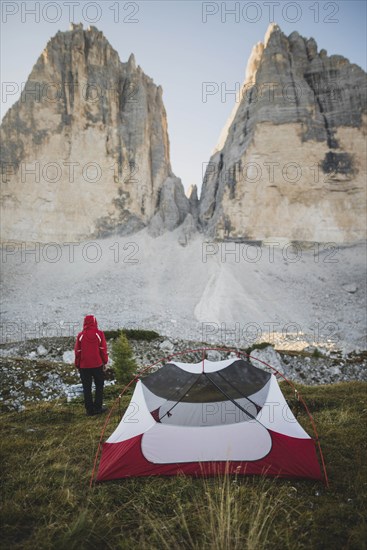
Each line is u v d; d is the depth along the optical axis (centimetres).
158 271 7325
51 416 983
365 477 577
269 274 6838
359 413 972
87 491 557
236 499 509
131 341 3100
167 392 729
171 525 461
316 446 710
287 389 1345
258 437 626
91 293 6356
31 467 629
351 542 429
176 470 600
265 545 423
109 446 651
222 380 745
